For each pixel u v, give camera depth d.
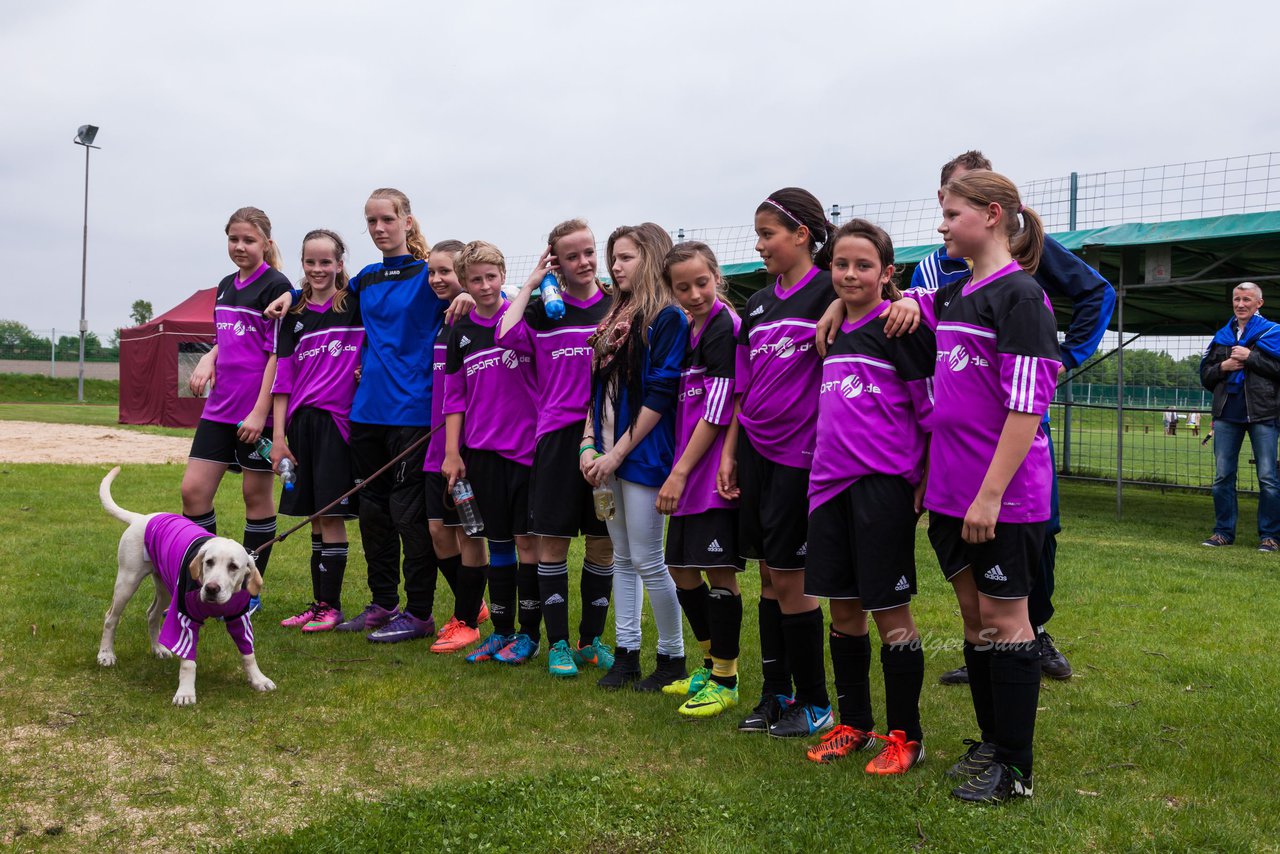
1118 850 2.64
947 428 2.99
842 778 3.11
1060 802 2.92
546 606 4.52
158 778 3.11
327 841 2.59
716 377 3.76
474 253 4.55
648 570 4.19
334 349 5.18
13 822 2.77
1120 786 3.09
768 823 2.74
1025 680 2.92
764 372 3.53
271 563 6.79
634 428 4.11
